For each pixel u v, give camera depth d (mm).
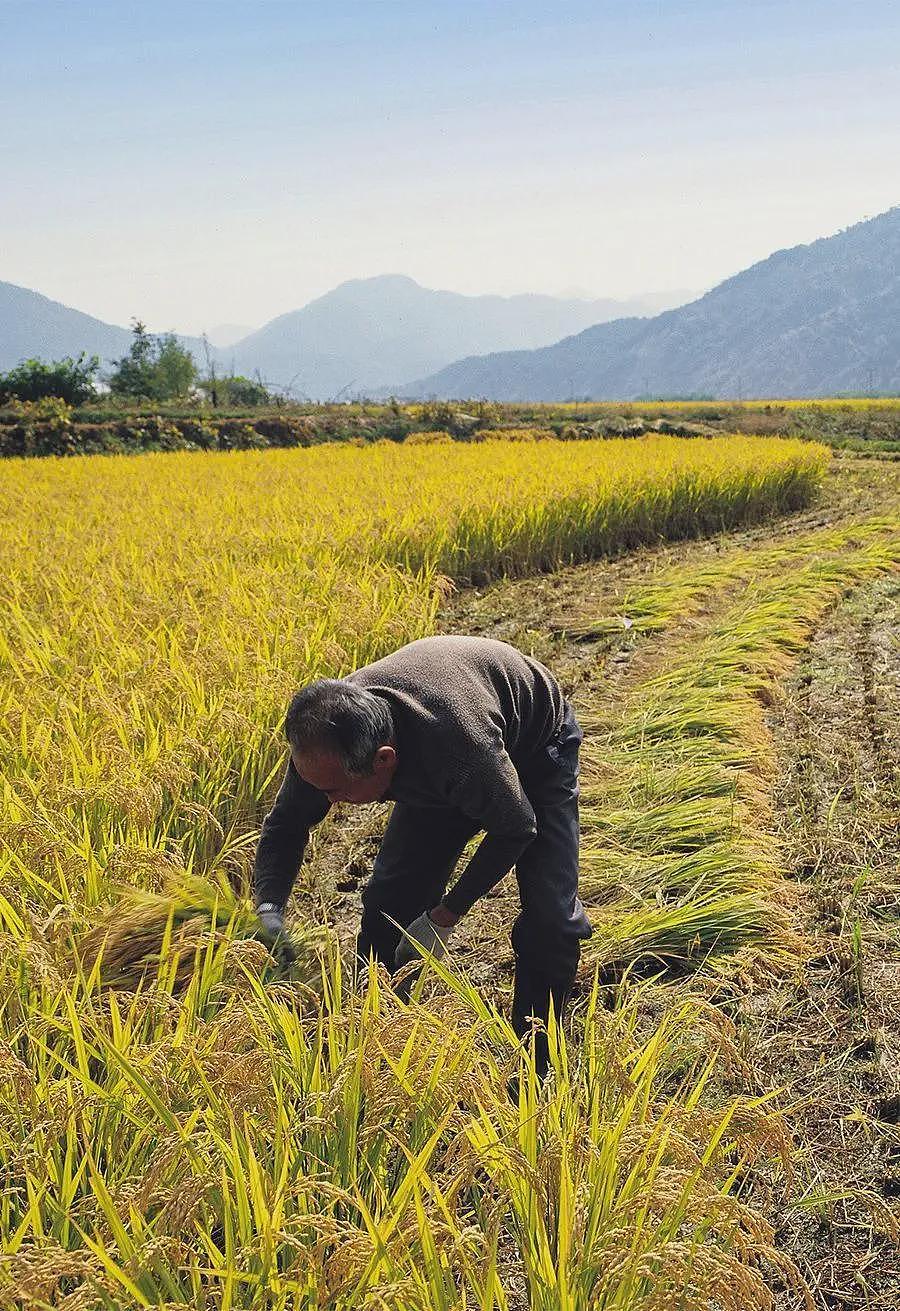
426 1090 2393
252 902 3480
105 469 22453
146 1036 2891
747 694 6918
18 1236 1995
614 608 9773
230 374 73188
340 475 17250
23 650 6441
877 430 46062
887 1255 2754
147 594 7477
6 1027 2879
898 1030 3621
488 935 4250
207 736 4992
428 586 8758
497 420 46625
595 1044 2738
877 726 6367
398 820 3506
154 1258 1973
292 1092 2564
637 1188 2258
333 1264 1942
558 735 3488
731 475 16312
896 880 4578
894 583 10523
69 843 3652
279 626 6648
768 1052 3521
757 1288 2006
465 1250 2076
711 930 4156
